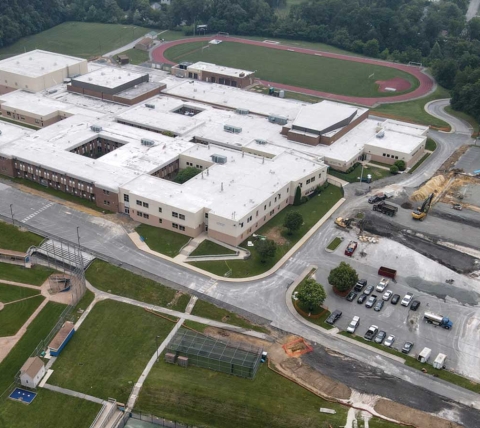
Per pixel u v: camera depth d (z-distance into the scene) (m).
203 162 182.12
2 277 140.12
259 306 133.00
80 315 129.12
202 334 123.38
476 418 106.00
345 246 155.62
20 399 109.38
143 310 130.88
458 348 122.50
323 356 119.44
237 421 105.88
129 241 154.00
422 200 179.88
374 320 129.75
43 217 162.88
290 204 175.25
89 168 174.62
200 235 156.00
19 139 192.12
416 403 108.88
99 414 106.69
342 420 104.69
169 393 110.50
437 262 150.38
